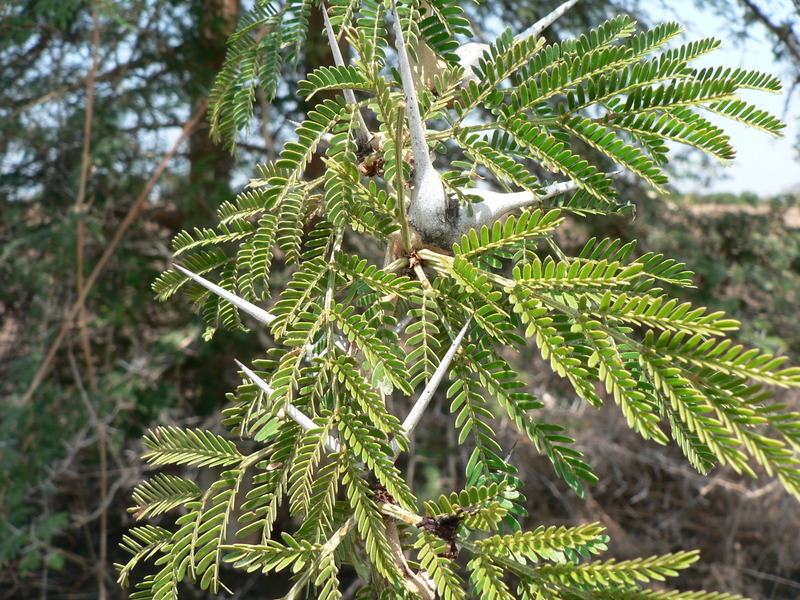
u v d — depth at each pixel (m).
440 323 0.26
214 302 0.31
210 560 0.23
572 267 0.21
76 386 1.22
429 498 1.31
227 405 1.38
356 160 0.25
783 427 0.18
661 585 1.30
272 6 0.33
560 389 1.56
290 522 1.23
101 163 1.22
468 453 1.40
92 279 1.13
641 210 1.42
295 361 0.22
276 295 1.06
